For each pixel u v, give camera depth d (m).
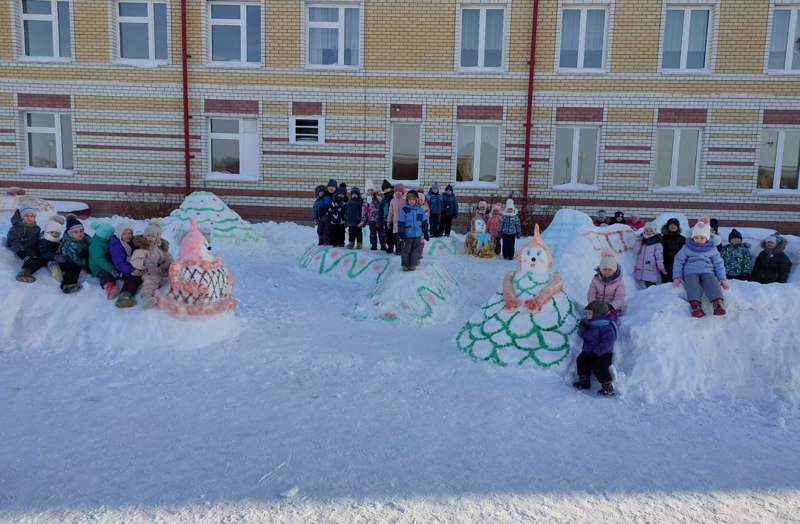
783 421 4.91
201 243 6.62
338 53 16.12
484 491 3.73
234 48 16.17
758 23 14.97
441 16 15.61
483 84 15.78
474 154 16.30
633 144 15.66
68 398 5.02
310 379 5.59
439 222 13.47
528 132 15.76
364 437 4.43
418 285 7.99
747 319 5.75
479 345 6.16
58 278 6.72
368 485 3.77
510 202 11.91
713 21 15.14
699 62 15.57
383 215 10.62
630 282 9.20
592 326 5.49
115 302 6.55
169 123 16.12
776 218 15.53
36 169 16.36
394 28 15.73
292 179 16.28
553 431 4.63
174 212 12.94
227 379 5.54
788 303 5.80
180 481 3.75
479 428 4.64
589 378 5.55
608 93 15.58
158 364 5.88
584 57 15.80
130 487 3.67
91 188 16.39
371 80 15.91
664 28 15.29
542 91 15.70
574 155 16.02
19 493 3.58
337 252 10.51
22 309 6.43
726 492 3.79
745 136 15.35
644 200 15.81
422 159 16.14
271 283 9.48
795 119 15.16
